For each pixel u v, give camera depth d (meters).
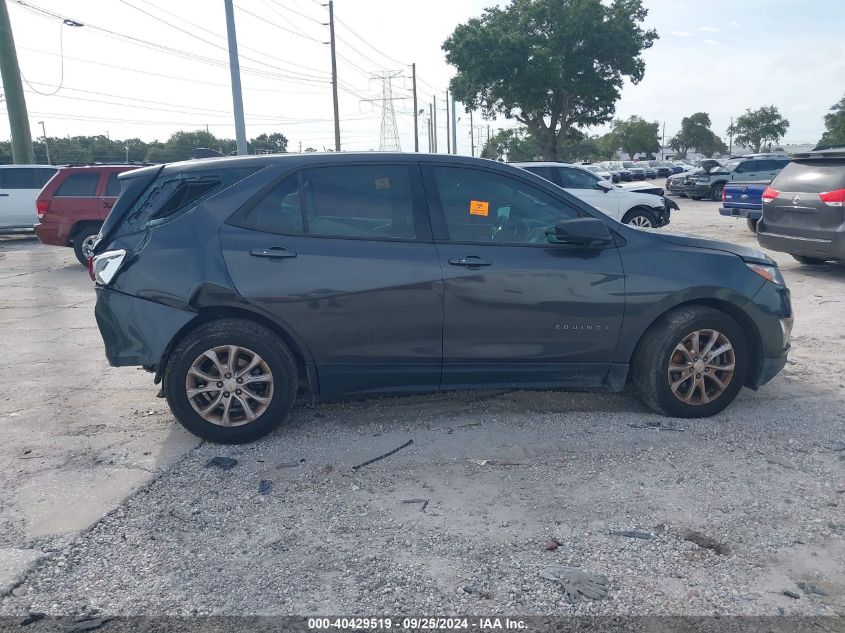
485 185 4.77
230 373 4.50
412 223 4.66
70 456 4.51
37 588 3.14
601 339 4.77
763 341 4.95
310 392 4.69
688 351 4.82
